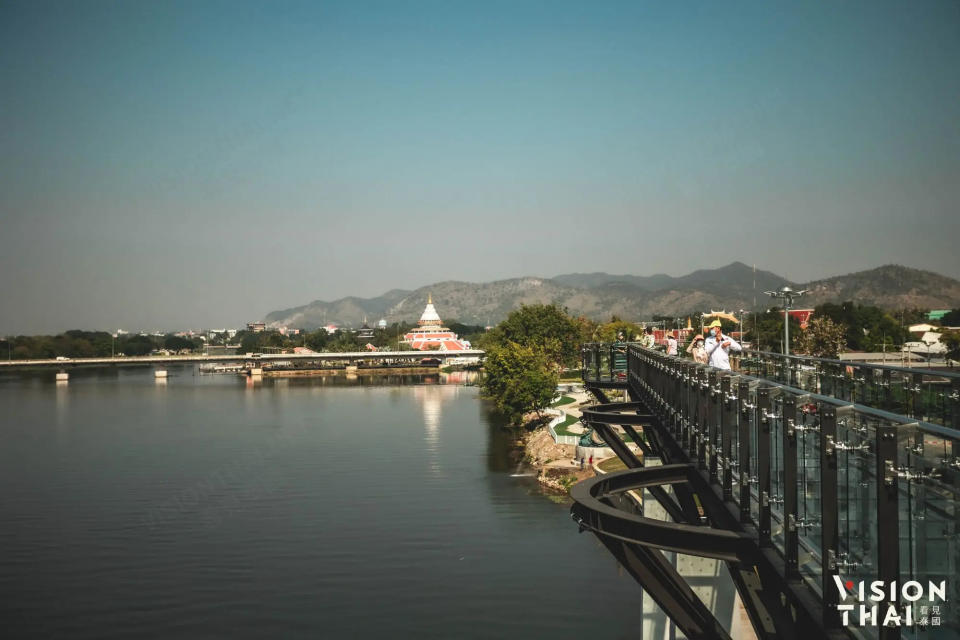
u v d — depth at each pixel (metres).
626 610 50.69
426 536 66.69
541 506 75.69
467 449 108.62
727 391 16.89
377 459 101.56
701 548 14.94
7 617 51.41
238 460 102.38
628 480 20.19
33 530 70.38
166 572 59.12
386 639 47.28
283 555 62.50
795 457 12.63
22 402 186.88
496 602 52.25
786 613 13.77
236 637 48.12
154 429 133.38
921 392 14.62
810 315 135.88
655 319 190.25
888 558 9.78
